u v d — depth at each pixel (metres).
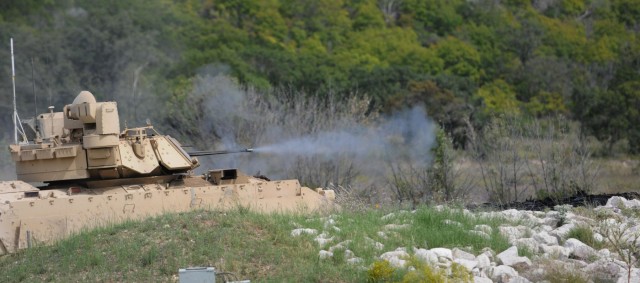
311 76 177.25
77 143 78.69
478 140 144.88
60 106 158.12
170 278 60.44
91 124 77.88
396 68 184.62
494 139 134.00
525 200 109.38
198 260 62.28
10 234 71.62
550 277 62.75
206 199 77.75
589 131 174.38
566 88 198.00
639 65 194.00
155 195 76.19
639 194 103.06
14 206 72.06
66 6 177.38
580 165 121.44
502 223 75.88
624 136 171.88
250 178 83.19
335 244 67.19
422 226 73.00
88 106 76.56
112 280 60.75
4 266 67.06
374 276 60.41
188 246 64.25
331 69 184.25
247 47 186.12
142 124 147.50
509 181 122.62
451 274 61.62
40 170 77.94
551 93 194.38
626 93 176.12
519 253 68.12
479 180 128.00
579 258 69.19
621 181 132.75
